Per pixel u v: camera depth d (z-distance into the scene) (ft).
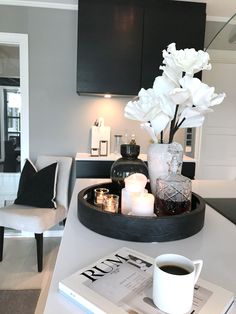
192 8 8.18
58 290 1.94
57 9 8.88
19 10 8.79
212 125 10.52
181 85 2.85
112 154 9.30
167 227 2.77
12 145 9.61
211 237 2.96
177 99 2.85
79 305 1.78
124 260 2.27
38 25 8.91
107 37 7.97
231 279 2.15
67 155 9.57
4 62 9.18
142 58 8.14
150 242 2.77
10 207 7.84
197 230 3.02
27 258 8.07
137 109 3.10
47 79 9.20
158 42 8.13
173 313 1.66
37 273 7.27
